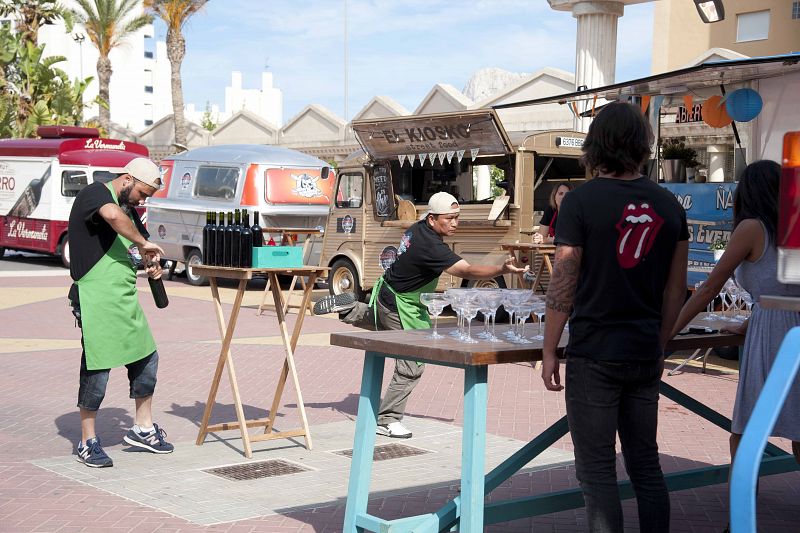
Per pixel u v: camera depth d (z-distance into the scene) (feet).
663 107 36.32
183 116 113.91
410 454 22.16
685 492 19.36
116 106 257.96
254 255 21.63
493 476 14.49
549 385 12.60
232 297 59.11
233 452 22.13
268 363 35.42
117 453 21.83
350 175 53.01
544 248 34.40
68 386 30.50
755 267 14.58
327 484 19.49
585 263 12.32
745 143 34.53
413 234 22.11
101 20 128.77
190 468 20.62
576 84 55.16
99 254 20.04
